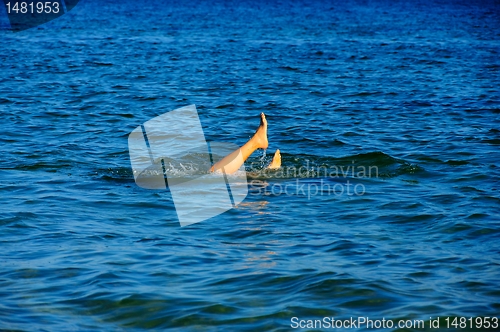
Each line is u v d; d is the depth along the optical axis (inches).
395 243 342.6
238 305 269.9
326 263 313.6
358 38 1529.3
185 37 1521.9
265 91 853.2
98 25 1818.4
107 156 528.7
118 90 853.8
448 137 597.3
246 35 1577.3
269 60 1149.7
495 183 451.8
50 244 338.0
